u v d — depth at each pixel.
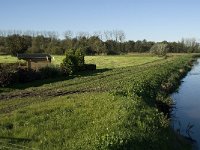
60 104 25.38
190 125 27.45
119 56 133.25
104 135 15.94
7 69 43.91
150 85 37.56
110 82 45.50
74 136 17.11
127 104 22.97
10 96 33.09
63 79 51.19
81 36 160.88
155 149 17.05
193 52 191.62
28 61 61.41
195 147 22.11
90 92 35.09
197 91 46.62
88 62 98.88
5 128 18.67
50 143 16.17
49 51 132.88
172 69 68.75
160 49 159.38
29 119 20.50
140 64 93.31
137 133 17.45
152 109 24.50
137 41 185.38
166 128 21.50
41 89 38.69
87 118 20.45
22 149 15.20
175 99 39.78
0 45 129.50
